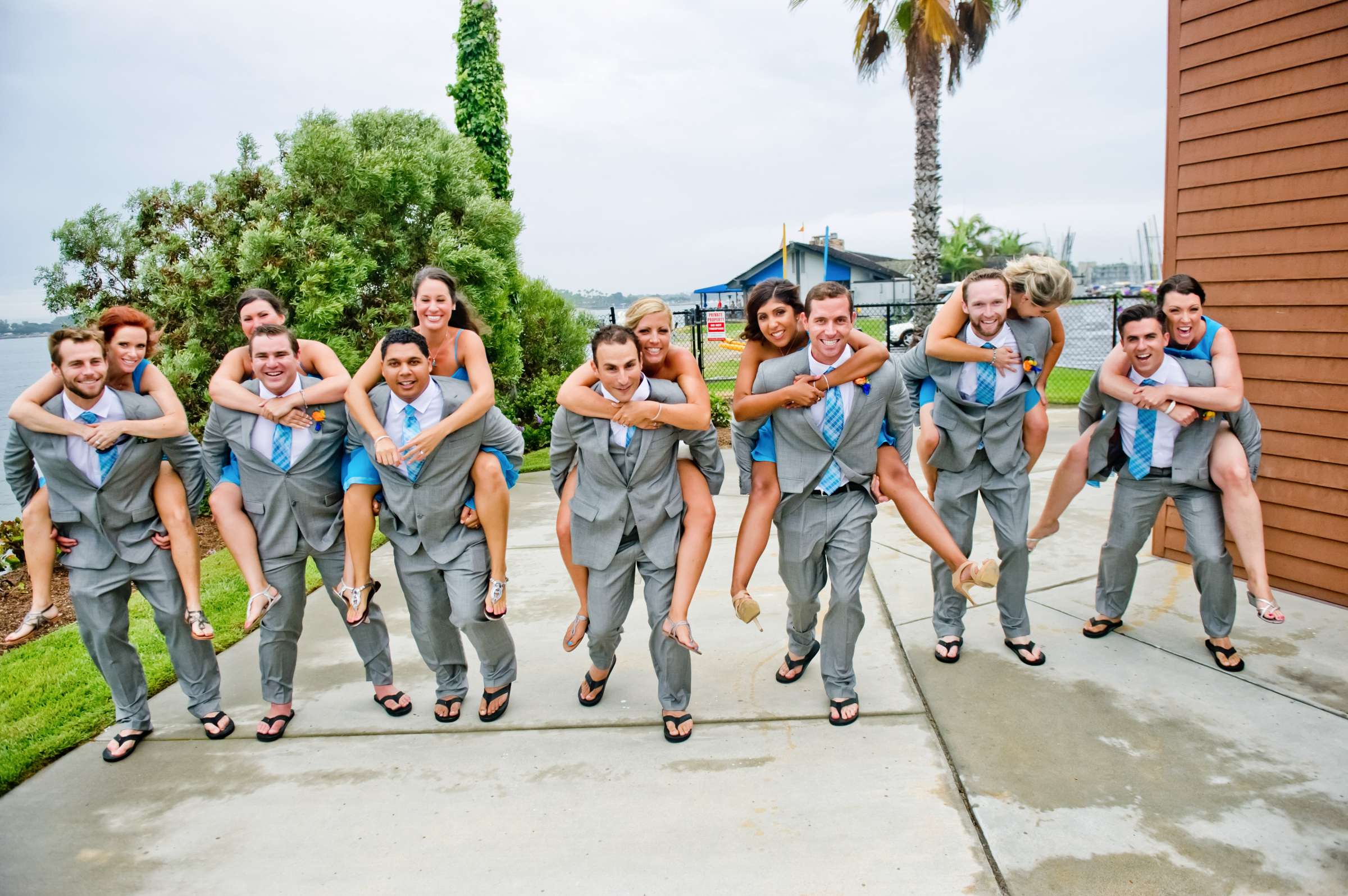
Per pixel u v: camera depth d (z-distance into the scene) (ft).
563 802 8.93
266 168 27.61
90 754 10.43
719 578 16.01
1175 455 10.90
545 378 36.29
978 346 10.64
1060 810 8.30
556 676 12.09
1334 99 12.18
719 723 10.43
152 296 25.34
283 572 10.27
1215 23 13.52
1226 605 10.97
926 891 7.29
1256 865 7.38
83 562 9.91
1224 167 13.71
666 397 9.46
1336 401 12.75
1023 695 10.67
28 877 8.09
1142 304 10.57
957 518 11.55
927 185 49.55
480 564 10.15
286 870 8.05
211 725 10.68
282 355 9.86
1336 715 9.80
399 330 9.46
